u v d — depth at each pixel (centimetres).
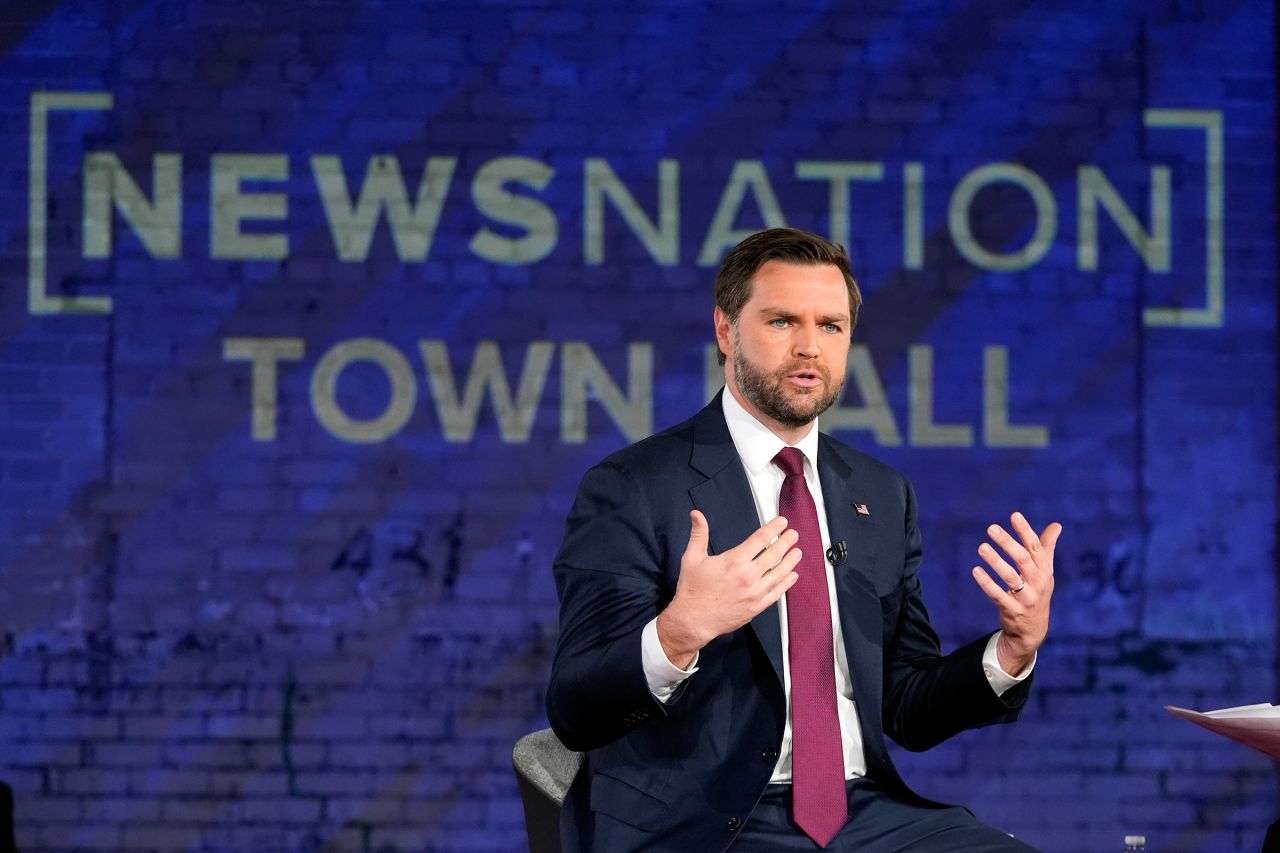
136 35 1634
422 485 1628
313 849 1605
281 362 1625
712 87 1661
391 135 1645
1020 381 1655
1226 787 1639
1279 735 668
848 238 1658
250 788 1602
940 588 1636
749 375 741
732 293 757
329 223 1636
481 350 1638
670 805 699
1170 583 1648
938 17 1670
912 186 1662
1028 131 1667
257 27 1642
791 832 700
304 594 1616
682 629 642
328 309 1631
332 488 1622
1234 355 1664
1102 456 1655
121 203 1625
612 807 708
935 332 1655
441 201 1644
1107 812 1638
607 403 1641
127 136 1630
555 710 693
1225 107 1675
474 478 1631
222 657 1608
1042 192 1666
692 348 1647
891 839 705
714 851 686
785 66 1664
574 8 1659
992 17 1672
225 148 1634
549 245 1647
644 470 745
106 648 1600
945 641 1633
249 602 1612
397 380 1631
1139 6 1675
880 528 782
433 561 1625
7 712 1590
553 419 1639
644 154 1655
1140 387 1659
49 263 1617
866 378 1647
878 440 1645
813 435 784
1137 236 1667
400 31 1652
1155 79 1675
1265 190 1675
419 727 1617
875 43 1667
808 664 720
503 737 1620
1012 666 732
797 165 1658
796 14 1666
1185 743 1641
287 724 1606
